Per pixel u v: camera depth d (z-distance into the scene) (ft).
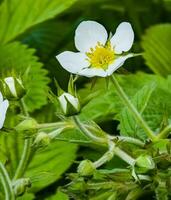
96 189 0.70
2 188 0.79
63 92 0.68
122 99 0.72
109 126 0.97
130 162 0.70
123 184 0.70
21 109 0.71
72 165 0.94
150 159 0.68
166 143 0.71
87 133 0.70
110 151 0.70
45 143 0.69
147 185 0.69
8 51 1.02
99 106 0.87
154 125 0.82
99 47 0.73
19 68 1.00
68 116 0.67
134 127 0.76
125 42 0.72
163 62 1.04
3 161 0.88
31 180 0.73
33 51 1.01
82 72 0.70
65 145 0.91
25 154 0.74
